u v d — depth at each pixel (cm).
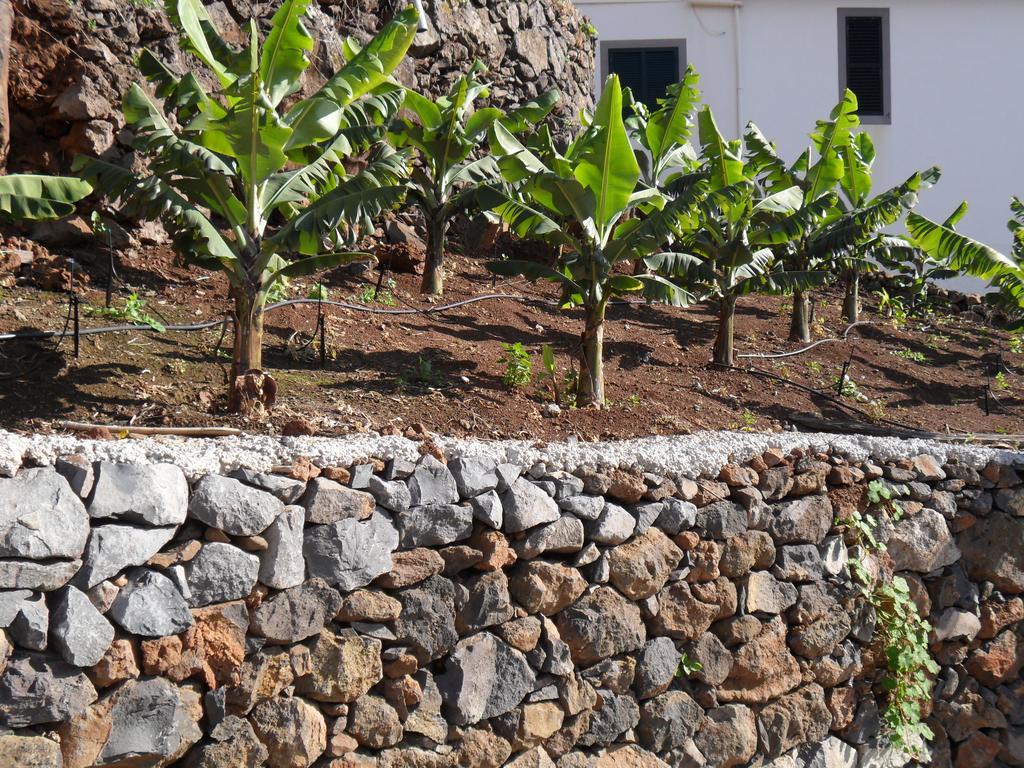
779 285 859
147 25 837
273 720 404
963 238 892
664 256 809
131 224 815
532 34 1263
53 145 775
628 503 533
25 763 336
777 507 595
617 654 519
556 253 1108
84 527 357
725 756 558
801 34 1609
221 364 650
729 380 870
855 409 868
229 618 395
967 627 679
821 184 995
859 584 635
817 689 611
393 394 652
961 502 688
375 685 441
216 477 399
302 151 655
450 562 466
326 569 424
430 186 909
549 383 740
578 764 499
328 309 798
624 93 1157
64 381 573
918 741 648
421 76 1093
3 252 704
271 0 948
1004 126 1612
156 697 370
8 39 713
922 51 1612
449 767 453
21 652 340
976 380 1060
